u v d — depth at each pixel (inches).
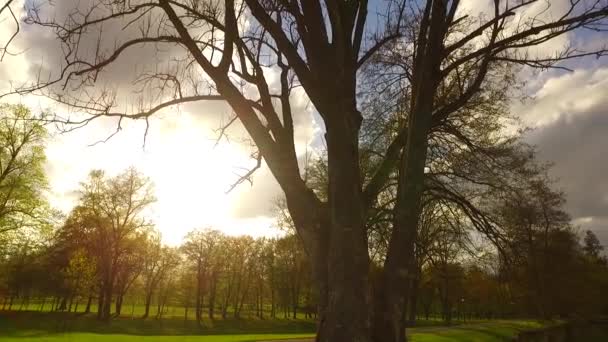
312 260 195.5
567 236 1509.6
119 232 1940.2
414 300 1058.1
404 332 195.9
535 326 1931.6
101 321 2028.8
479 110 595.5
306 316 3085.6
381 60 508.7
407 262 201.9
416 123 213.9
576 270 1788.9
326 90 193.2
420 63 231.8
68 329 1723.7
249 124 216.7
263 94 226.8
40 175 1338.6
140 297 3555.6
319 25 200.7
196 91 271.9
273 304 3132.4
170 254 2632.9
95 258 2052.2
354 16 225.9
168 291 3095.5
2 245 1321.4
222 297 3376.0
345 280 175.8
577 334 2123.5
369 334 172.6
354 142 199.3
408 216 205.3
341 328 170.4
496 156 555.5
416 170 209.5
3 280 2161.7
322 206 203.5
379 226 563.8
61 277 2333.9
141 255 2285.9
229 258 2810.0
